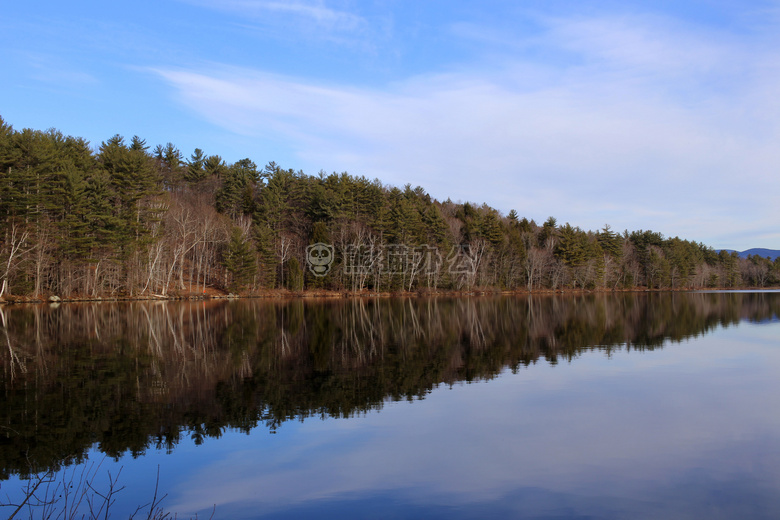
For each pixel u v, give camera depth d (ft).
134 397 44.65
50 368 57.16
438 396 45.70
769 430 36.40
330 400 44.06
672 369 58.54
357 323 109.70
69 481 27.84
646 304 184.96
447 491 26.66
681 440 34.37
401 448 32.76
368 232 251.39
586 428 36.86
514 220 380.78
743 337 87.20
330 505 25.07
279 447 32.89
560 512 24.43
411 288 259.60
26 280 161.38
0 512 24.06
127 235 176.76
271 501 25.45
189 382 50.60
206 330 93.66
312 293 233.76
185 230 208.13
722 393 47.03
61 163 169.58
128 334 86.63
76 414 39.58
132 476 28.45
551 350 72.38
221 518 23.71
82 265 173.68
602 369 58.23
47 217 163.22
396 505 25.08
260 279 227.20
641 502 25.49
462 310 152.76
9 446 32.96
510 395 46.16
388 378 53.06
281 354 67.21
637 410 41.37
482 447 32.96
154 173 201.16
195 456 31.40
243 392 46.73
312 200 259.60
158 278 196.65
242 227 228.63
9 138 155.33
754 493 26.48
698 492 26.61
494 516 23.95
